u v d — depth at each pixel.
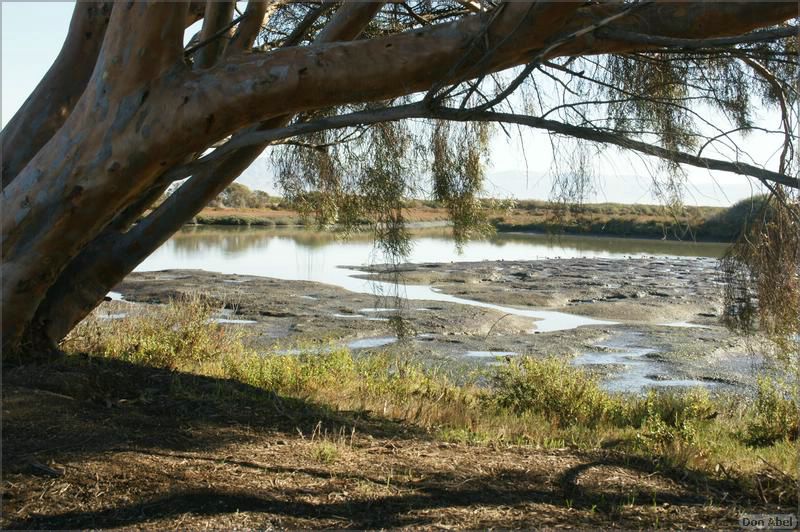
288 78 4.38
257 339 12.85
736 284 5.32
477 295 19.42
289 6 7.56
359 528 3.81
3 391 5.27
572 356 12.47
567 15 4.09
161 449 4.67
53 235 4.92
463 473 4.91
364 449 5.28
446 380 9.60
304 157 8.37
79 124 4.69
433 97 4.27
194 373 7.44
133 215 6.88
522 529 3.98
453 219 8.29
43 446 4.45
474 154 8.03
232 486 4.21
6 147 5.79
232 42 5.51
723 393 10.31
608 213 43.84
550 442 6.27
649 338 13.96
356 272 24.72
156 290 18.50
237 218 54.66
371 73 4.39
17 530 3.53
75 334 8.11
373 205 7.87
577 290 20.45
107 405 5.41
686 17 4.21
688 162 4.60
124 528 3.63
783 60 5.18
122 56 4.46
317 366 8.83
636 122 4.97
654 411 8.16
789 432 7.37
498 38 4.25
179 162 4.88
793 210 4.93
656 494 4.84
